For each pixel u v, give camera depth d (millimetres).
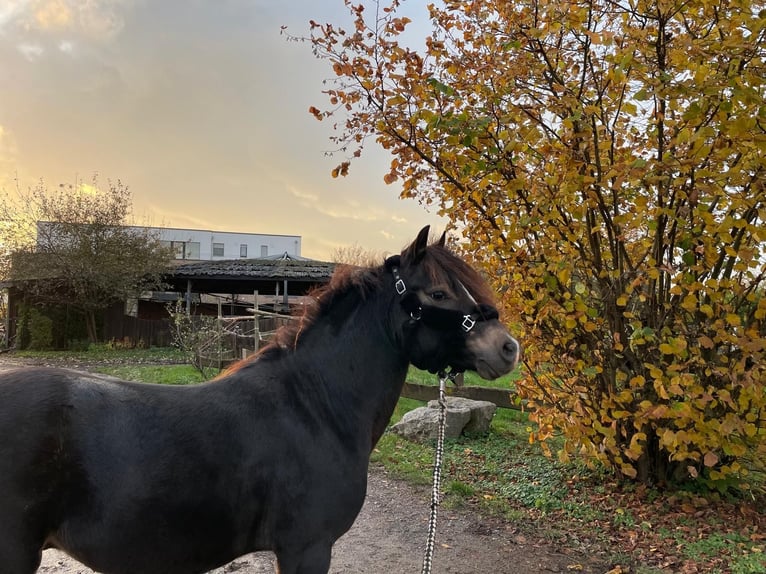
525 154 4129
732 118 3334
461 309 2076
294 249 42844
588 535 3904
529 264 4184
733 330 3934
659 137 3652
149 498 1721
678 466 4566
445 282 2100
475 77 4055
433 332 2107
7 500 1617
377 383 2205
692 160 3281
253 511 1890
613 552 3621
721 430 3527
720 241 3854
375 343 2203
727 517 4117
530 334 4340
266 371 2107
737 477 4461
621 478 4758
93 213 19047
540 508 4383
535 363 4422
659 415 3572
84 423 1748
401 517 4242
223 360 11008
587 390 4309
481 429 6391
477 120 3555
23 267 18594
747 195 3551
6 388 1765
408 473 5195
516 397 4906
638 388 4293
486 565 3457
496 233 4188
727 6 3354
